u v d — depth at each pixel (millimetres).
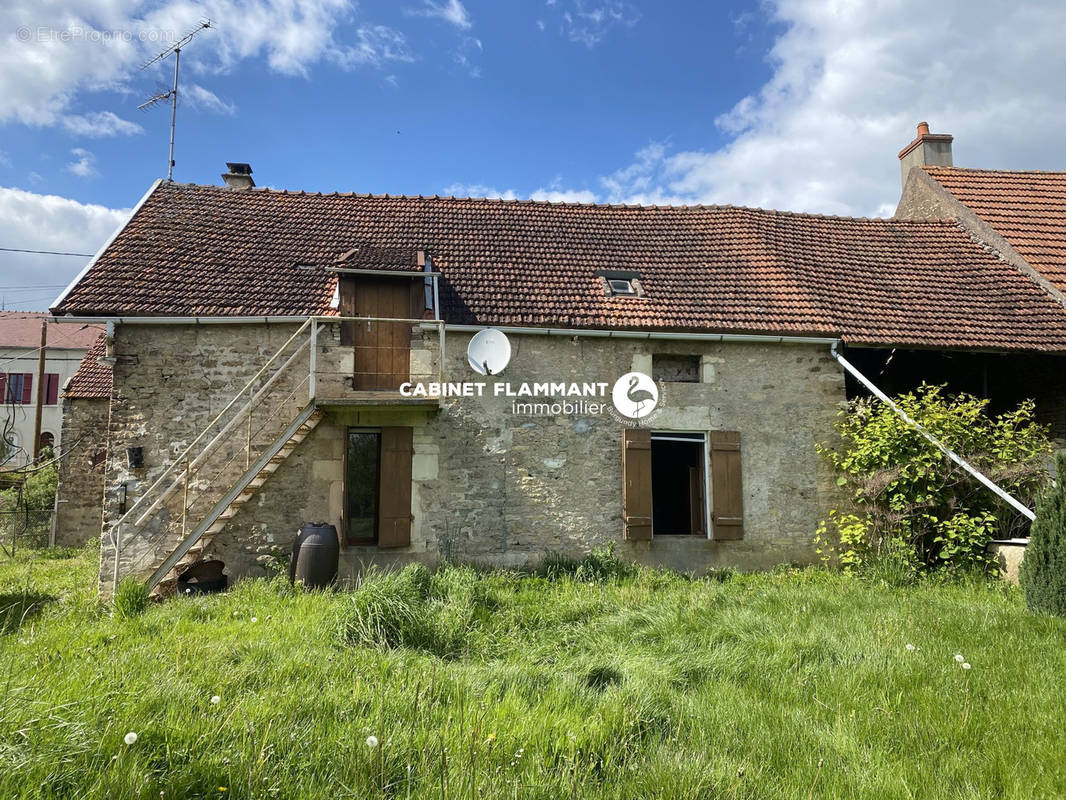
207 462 9328
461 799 2994
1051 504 6879
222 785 3066
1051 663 5137
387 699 4102
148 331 9414
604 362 10109
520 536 9594
